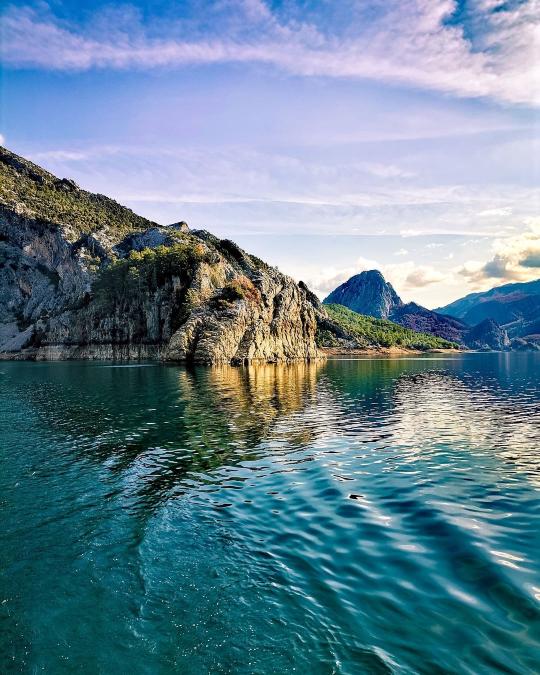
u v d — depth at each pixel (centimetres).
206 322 11525
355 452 2345
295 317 15450
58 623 920
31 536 1328
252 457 2212
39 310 17688
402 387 6109
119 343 14300
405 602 950
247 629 877
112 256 17612
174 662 798
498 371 10500
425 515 1462
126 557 1191
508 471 2006
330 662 779
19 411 3541
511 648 802
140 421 3134
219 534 1320
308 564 1126
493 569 1089
